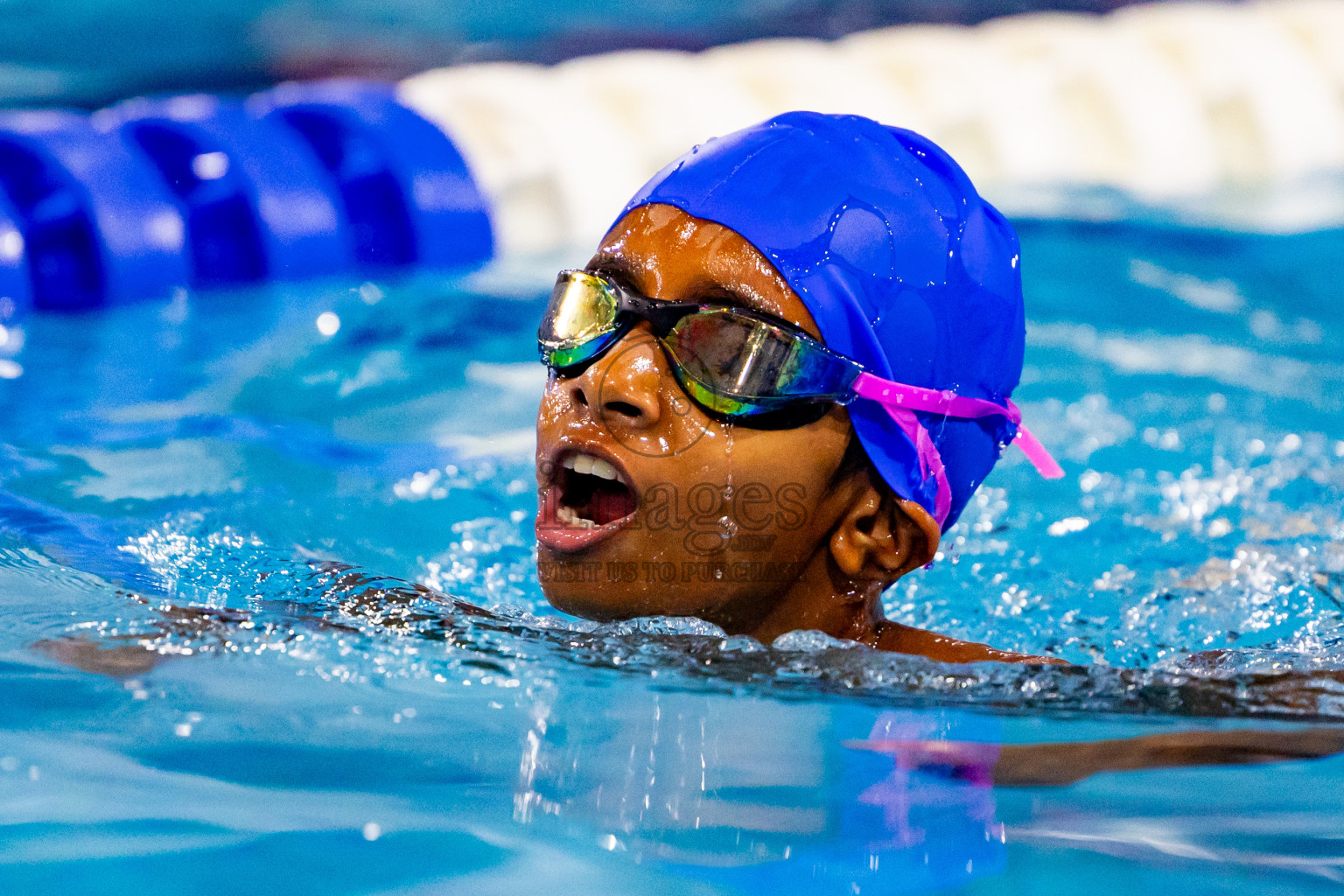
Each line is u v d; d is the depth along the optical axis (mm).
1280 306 13844
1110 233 16500
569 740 4211
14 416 9508
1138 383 11203
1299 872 3523
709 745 4211
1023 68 21266
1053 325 12961
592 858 3482
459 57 25031
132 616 5148
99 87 22406
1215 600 6637
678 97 19484
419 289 14359
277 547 6434
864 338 5020
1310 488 8695
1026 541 7645
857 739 4312
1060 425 10109
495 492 8133
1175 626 6266
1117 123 20500
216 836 3555
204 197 14766
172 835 3559
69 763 3959
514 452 9172
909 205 5238
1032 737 4410
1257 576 7020
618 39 26219
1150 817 3846
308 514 7305
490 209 16203
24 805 3701
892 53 21797
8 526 6355
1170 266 15172
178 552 6145
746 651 4988
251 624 5098
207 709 4355
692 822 3686
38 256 13617
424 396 10719
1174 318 13297
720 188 5066
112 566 5812
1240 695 4863
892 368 5133
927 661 5035
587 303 4945
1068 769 4152
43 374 10945
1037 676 4949
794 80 20484
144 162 14703
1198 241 16312
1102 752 4305
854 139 5359
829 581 5352
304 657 4797
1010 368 5625
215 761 3992
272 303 13609
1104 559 7332
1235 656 5613
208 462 8328
